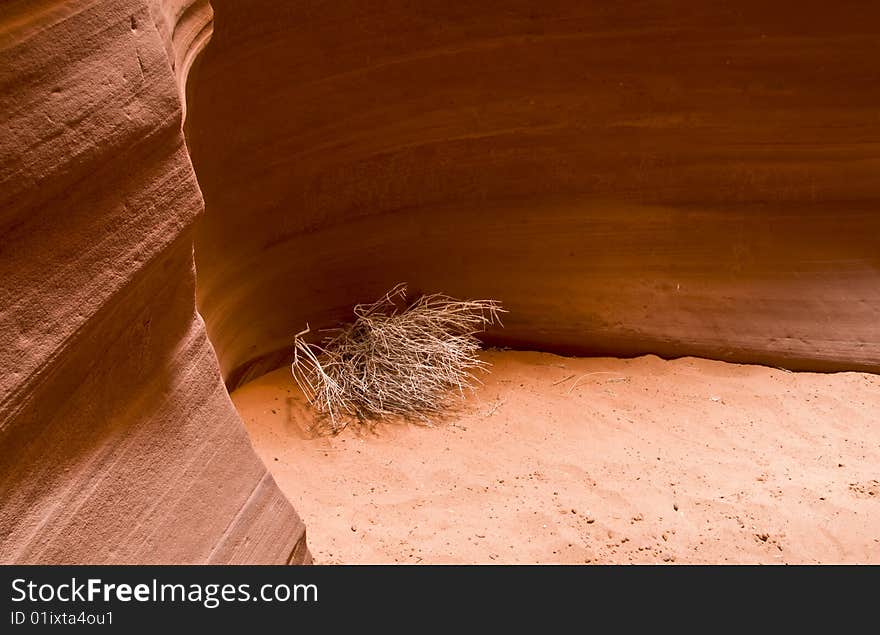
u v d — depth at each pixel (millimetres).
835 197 5980
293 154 5418
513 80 5660
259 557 2787
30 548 1978
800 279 5996
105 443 2203
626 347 6109
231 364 5492
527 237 6043
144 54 2123
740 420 5238
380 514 4176
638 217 6008
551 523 4055
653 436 5027
